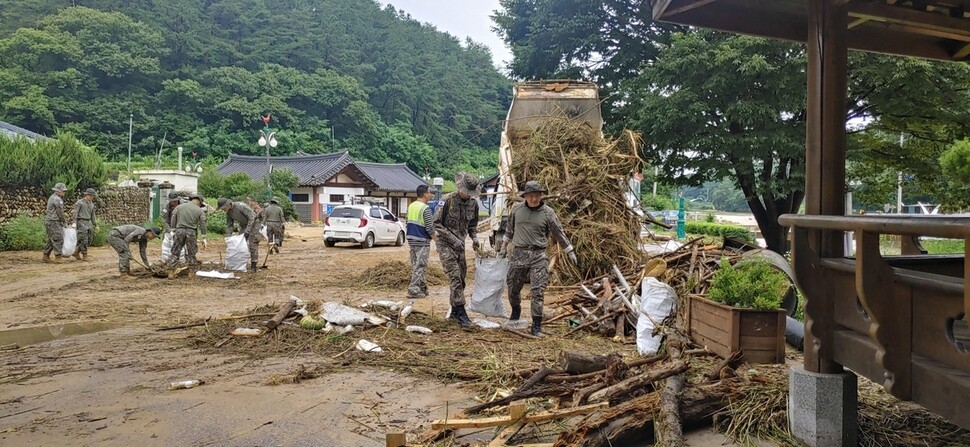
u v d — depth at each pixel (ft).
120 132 191.31
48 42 183.73
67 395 13.96
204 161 188.14
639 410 11.28
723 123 47.14
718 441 11.21
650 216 34.06
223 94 215.72
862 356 9.98
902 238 16.06
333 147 227.81
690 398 11.80
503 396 13.60
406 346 18.42
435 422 11.34
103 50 193.47
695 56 45.24
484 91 303.89
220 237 72.64
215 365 16.63
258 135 214.90
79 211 44.98
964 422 7.93
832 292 10.91
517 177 33.50
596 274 30.14
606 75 59.52
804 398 10.93
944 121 45.85
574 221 30.66
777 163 53.78
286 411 12.94
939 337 8.45
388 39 290.56
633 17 58.44
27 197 57.16
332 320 20.51
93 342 19.36
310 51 262.47
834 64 10.75
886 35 15.26
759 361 16.51
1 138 57.11
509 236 21.66
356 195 136.46
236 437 11.46
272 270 41.52
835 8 10.80
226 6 254.47
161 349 18.42
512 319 22.63
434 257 54.49
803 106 45.32
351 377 15.49
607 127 54.95
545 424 11.68
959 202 49.49
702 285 22.06
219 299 28.43
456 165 252.01
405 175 160.86
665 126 47.73
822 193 10.75
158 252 52.75
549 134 34.63
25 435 11.48
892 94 44.29
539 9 61.77
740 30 13.80
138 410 12.95
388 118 263.90
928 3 13.21
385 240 70.03
